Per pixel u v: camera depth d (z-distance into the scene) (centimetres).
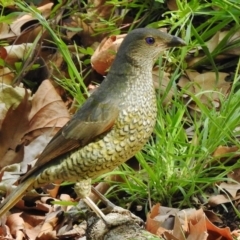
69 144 855
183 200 963
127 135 842
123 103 838
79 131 848
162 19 1211
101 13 1238
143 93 842
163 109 1053
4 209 883
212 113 1021
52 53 1218
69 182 952
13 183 1027
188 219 917
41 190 1034
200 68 1148
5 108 1113
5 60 1199
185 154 987
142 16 1224
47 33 1224
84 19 1236
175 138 994
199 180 965
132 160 1032
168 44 844
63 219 971
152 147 995
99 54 1145
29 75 1212
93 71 1174
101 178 990
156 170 976
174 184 973
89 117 845
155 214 925
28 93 1112
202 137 1009
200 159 976
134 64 842
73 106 1114
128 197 998
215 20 1145
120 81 845
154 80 1102
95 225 850
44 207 995
